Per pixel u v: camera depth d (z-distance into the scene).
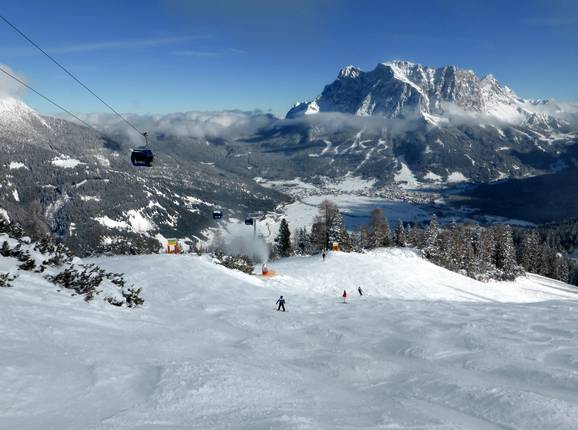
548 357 12.07
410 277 54.12
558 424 6.35
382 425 5.73
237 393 6.93
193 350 10.96
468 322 18.69
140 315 15.56
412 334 16.25
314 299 31.31
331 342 15.18
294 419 5.55
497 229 97.19
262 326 18.55
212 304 24.20
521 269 92.81
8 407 5.38
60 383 6.45
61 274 15.28
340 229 84.69
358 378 9.93
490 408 7.16
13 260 15.22
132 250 60.66
